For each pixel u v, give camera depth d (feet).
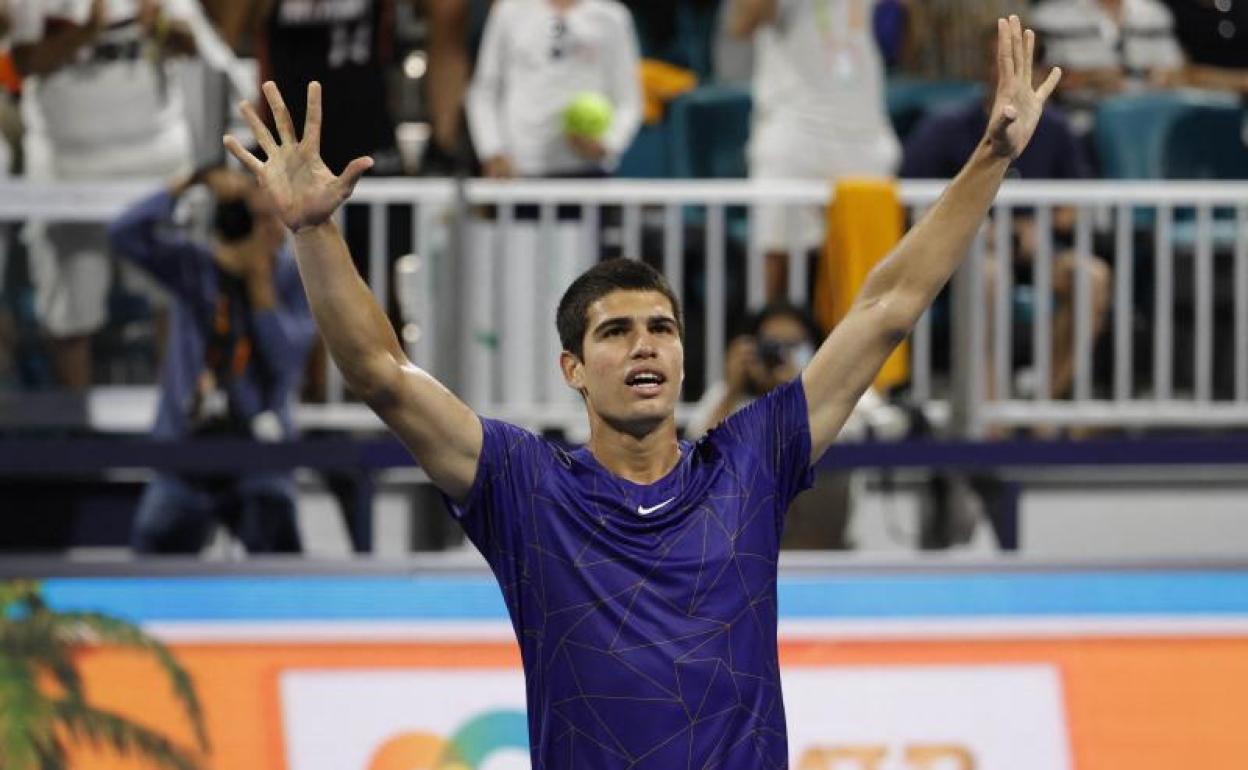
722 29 117.60
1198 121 107.96
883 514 94.89
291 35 95.45
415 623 71.15
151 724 69.31
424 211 90.38
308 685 70.18
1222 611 72.64
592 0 101.86
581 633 42.32
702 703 41.83
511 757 69.51
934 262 45.34
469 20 113.29
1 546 94.53
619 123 101.65
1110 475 97.60
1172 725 70.64
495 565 43.98
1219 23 116.78
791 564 73.26
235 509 85.76
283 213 42.57
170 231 86.33
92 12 93.91
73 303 91.71
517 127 100.68
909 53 114.32
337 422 91.91
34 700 68.95
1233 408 94.68
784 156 101.14
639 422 43.37
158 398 90.22
